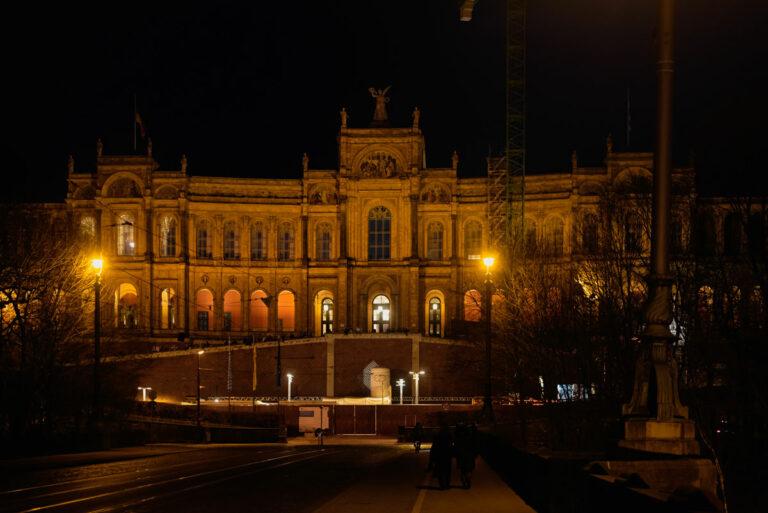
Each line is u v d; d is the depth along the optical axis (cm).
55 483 3603
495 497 3103
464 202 14788
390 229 14800
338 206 14762
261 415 11488
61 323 8150
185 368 12800
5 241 7706
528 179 14462
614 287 5819
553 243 13562
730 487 3922
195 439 8412
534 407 7250
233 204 14700
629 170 13862
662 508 1375
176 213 14438
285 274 14825
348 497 3098
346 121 14938
